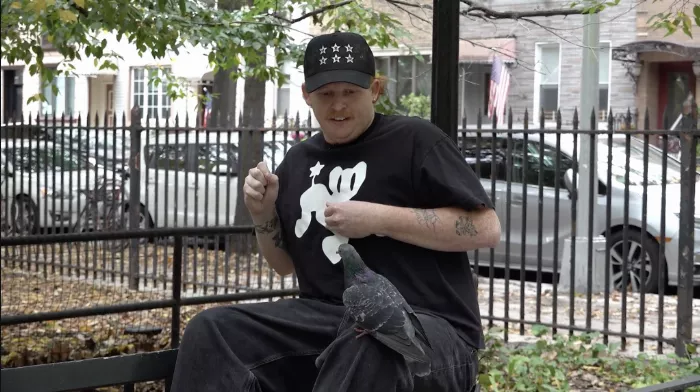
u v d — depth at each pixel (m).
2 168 12.14
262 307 3.14
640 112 19.44
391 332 2.68
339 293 3.21
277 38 7.16
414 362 2.80
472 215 3.08
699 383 3.28
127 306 5.71
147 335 7.84
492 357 6.43
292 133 10.88
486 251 10.61
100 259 11.39
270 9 7.55
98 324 8.09
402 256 3.14
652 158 10.20
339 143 3.31
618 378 6.22
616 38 18.44
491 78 15.67
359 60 3.18
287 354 3.06
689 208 6.62
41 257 11.52
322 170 3.32
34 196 11.98
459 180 3.11
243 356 3.01
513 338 7.40
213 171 11.48
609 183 6.96
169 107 23.94
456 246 3.08
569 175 9.81
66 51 7.41
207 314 3.05
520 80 18.95
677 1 6.47
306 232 3.30
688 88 19.08
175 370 3.02
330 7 6.98
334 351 2.82
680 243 6.69
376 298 2.71
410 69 16.66
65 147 12.07
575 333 7.61
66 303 8.85
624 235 6.94
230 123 9.23
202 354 2.98
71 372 3.02
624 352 6.90
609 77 19.84
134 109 10.12
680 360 6.45
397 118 3.31
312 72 3.20
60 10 5.99
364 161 3.23
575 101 18.69
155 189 9.69
